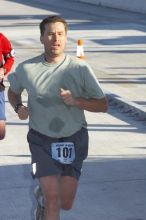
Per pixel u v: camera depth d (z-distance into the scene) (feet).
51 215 27.48
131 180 42.19
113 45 132.57
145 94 77.41
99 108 28.48
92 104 28.22
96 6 242.99
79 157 28.76
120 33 154.10
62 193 28.63
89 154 48.91
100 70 97.96
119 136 55.67
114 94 72.64
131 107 66.18
